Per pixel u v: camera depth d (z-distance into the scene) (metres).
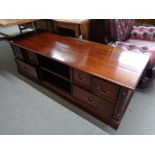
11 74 1.89
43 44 1.48
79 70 1.12
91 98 1.23
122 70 1.06
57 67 1.47
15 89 1.64
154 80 1.76
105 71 1.06
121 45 1.56
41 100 1.49
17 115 1.34
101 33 1.62
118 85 0.96
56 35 1.71
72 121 1.28
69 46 1.42
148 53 1.40
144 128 1.22
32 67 1.57
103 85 1.06
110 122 1.22
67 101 1.48
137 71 1.05
